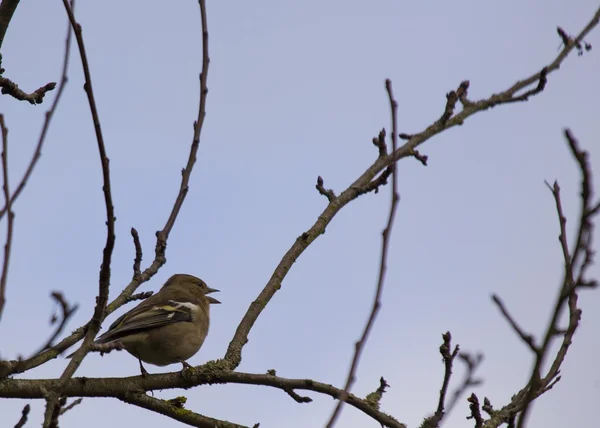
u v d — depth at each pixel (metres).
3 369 8.63
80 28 8.49
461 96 12.04
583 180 5.59
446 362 8.77
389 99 7.70
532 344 6.16
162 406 11.30
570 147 5.54
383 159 12.30
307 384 10.95
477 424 10.34
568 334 8.56
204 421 11.29
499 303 6.25
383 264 7.29
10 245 7.65
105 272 8.43
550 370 9.34
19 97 11.09
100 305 8.43
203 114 11.77
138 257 11.39
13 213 7.80
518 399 10.63
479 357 8.61
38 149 8.95
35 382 10.57
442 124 11.80
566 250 8.45
